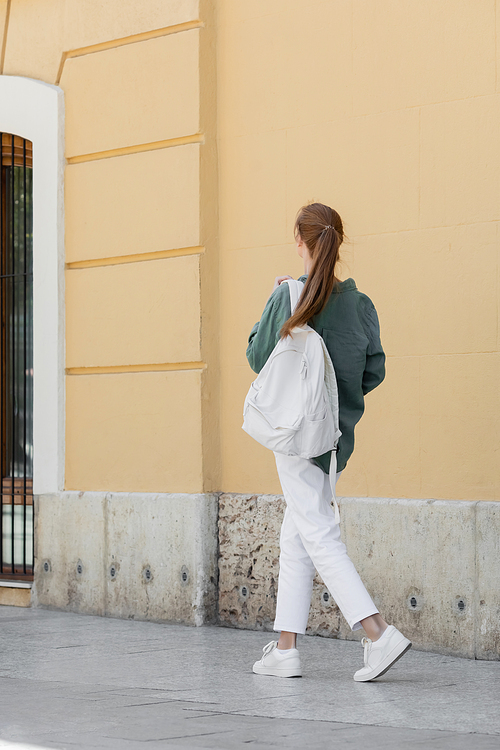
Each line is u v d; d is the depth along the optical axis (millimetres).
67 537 8125
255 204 7418
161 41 7762
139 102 7887
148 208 7812
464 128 6398
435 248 6492
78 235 8219
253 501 7254
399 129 6688
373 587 6559
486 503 6121
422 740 4062
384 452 6648
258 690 5105
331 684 5262
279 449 5230
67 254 8281
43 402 8328
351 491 6785
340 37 6992
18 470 8922
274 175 7316
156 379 7715
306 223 5414
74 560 8086
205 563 7395
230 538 7367
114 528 7840
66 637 6887
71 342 8242
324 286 5277
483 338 6270
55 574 8203
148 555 7637
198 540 7371
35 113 8453
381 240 6734
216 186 7621
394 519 6477
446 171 6469
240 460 7430
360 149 6871
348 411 5453
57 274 8281
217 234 7609
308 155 7145
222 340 7566
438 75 6523
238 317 7480
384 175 6750
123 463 7891
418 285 6555
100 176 8094
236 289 7500
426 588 6320
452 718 4469
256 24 7426
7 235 9023
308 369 5227
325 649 6375
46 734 4180
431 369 6473
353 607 5234
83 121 8211
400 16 6703
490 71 6297
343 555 5281
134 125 7914
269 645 5566
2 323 8992
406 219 6629
